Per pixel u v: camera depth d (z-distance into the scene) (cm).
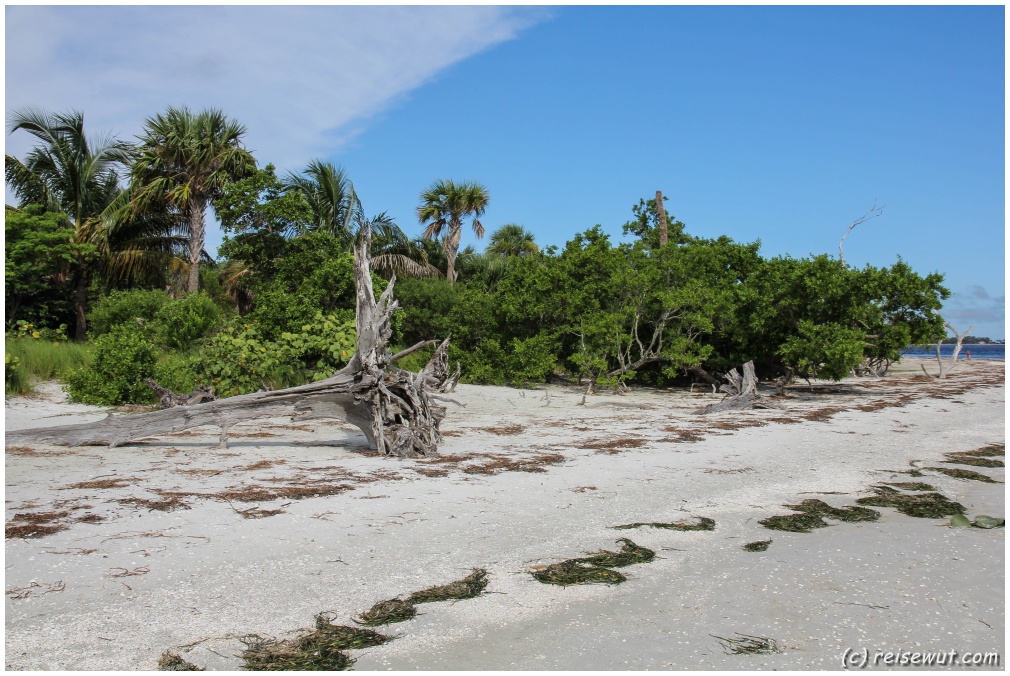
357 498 717
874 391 2288
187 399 1193
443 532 617
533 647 402
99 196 2892
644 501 745
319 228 2858
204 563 520
